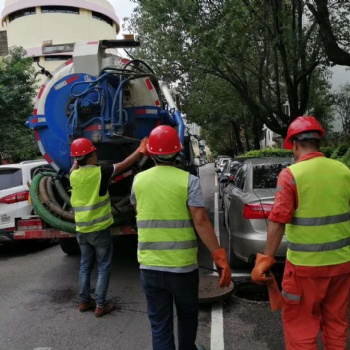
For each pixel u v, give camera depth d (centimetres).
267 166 607
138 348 382
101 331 422
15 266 702
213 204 1330
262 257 278
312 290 275
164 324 296
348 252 277
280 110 1617
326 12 935
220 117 3186
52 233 592
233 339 390
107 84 555
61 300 520
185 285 289
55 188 620
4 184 766
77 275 626
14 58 1898
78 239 470
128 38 614
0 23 5078
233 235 556
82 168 454
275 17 1245
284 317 288
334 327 283
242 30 1012
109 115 552
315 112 1983
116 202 573
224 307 467
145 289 298
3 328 441
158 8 1282
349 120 1948
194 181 291
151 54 1574
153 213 290
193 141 1273
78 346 391
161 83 687
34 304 510
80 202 454
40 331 429
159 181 291
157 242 288
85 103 554
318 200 271
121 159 596
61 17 4544
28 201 764
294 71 1465
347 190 278
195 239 297
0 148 1811
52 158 618
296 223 276
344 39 1323
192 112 1980
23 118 1783
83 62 598
